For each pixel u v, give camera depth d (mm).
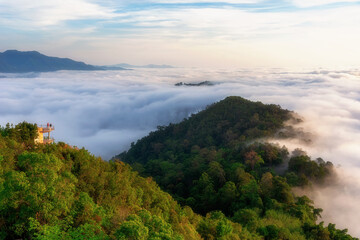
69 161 34875
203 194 79562
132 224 21953
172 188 91562
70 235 21750
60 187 23938
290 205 68062
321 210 71250
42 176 23594
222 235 42469
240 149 110625
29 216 22344
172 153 137750
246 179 80750
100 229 23219
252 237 48312
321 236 54781
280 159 100312
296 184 84562
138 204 37000
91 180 33500
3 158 27781
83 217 25266
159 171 109188
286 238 52562
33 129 40812
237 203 71438
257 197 70000
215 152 113688
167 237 23719
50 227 20922
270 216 61031
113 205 31328
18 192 22297
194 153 128625
